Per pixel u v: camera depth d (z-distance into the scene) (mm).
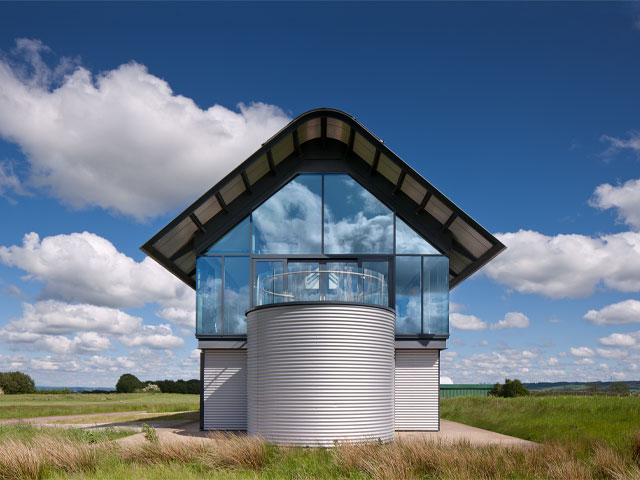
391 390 14789
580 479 8906
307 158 18766
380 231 18234
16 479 9539
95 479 9414
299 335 13977
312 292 17047
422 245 18156
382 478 9133
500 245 16844
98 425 20406
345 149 18766
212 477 9453
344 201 18516
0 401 53906
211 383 17406
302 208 18453
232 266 18000
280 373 14023
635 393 26344
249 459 10711
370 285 16734
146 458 11047
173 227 16766
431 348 17516
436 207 17438
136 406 37969
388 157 16969
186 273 20312
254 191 18500
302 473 9711
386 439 14156
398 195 18453
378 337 14430
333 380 13664
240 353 17578
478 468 9609
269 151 17359
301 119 17125
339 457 10484
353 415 13625
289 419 13703
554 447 10766
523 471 9555
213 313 17625
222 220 18250
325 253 18125
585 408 18938
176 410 31297
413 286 17859
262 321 14648
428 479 9281
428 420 17328
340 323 13930
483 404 24922
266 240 18219
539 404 21641
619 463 9484
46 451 10719
